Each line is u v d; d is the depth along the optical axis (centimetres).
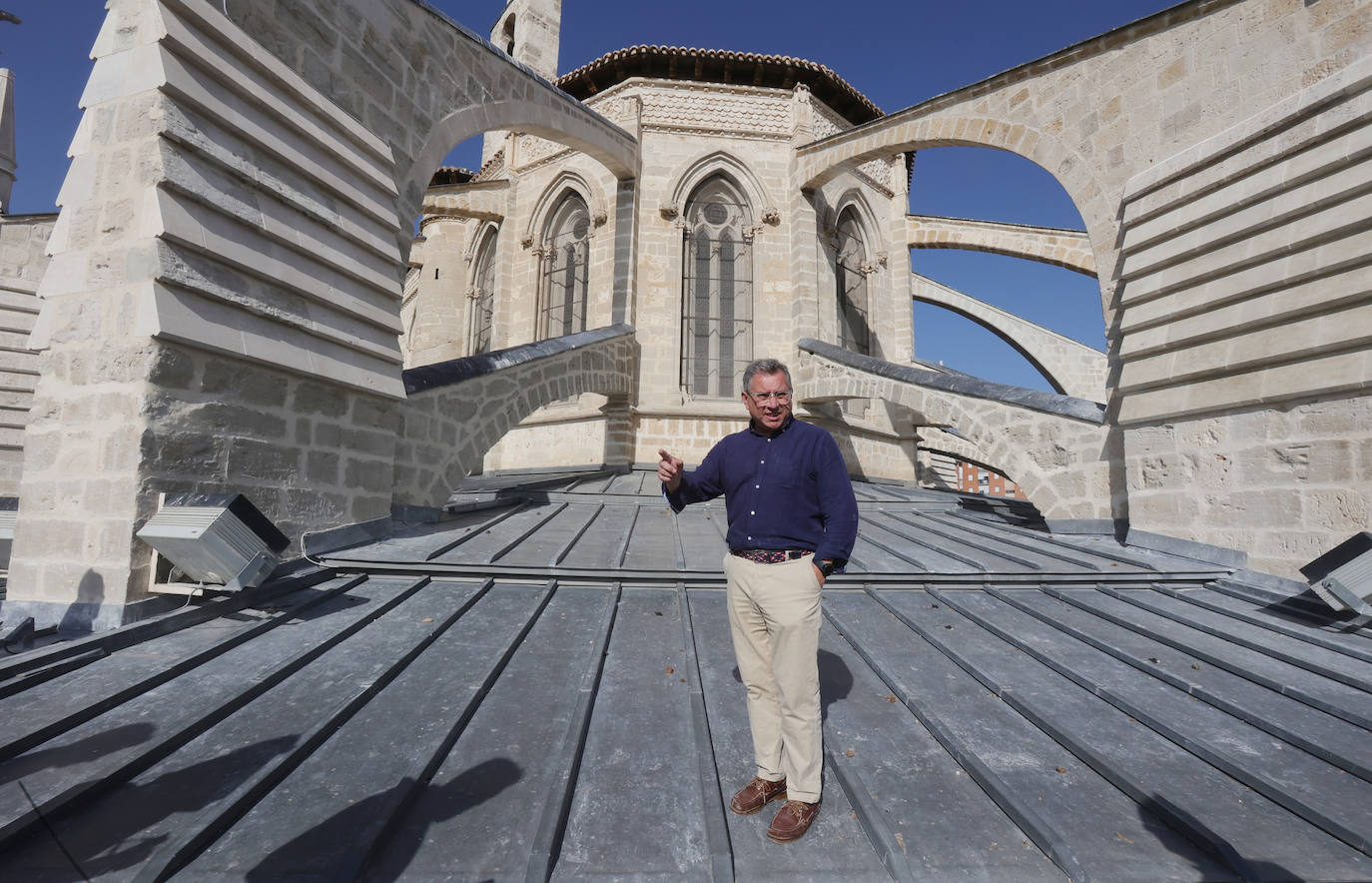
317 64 622
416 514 739
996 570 617
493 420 934
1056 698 395
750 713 307
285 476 552
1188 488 694
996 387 975
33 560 447
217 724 326
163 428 450
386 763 301
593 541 721
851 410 1655
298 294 565
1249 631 502
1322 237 565
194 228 466
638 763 319
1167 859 263
